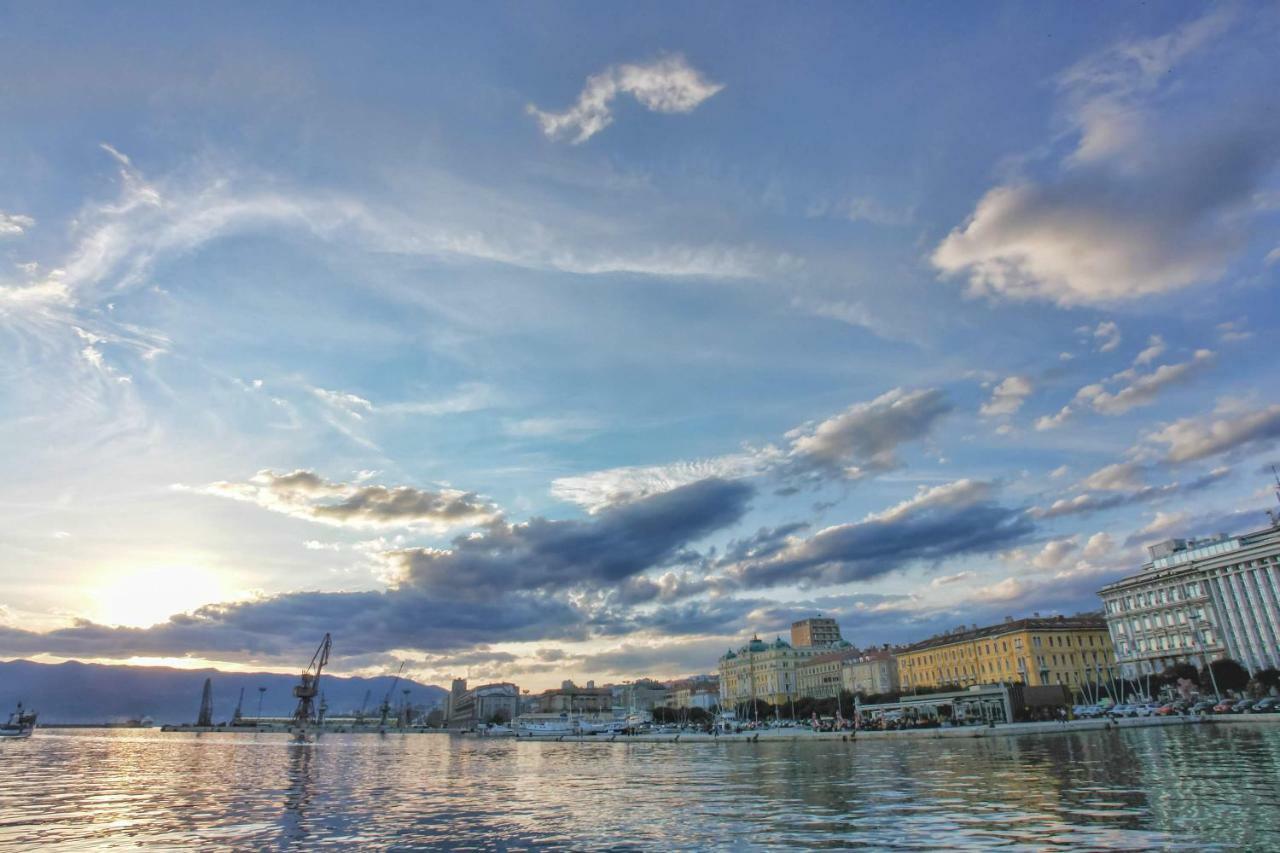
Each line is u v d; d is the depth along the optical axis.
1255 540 188.25
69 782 70.94
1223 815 31.98
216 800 53.97
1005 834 30.19
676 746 137.00
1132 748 67.44
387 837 36.38
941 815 35.66
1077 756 62.31
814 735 124.81
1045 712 123.75
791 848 29.94
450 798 53.75
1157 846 26.81
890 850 28.44
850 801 42.75
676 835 34.62
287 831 38.66
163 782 70.56
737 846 31.12
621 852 31.03
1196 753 59.28
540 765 94.06
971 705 126.94
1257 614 178.88
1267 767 47.62
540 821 40.62
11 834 38.62
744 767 73.50
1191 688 157.62
